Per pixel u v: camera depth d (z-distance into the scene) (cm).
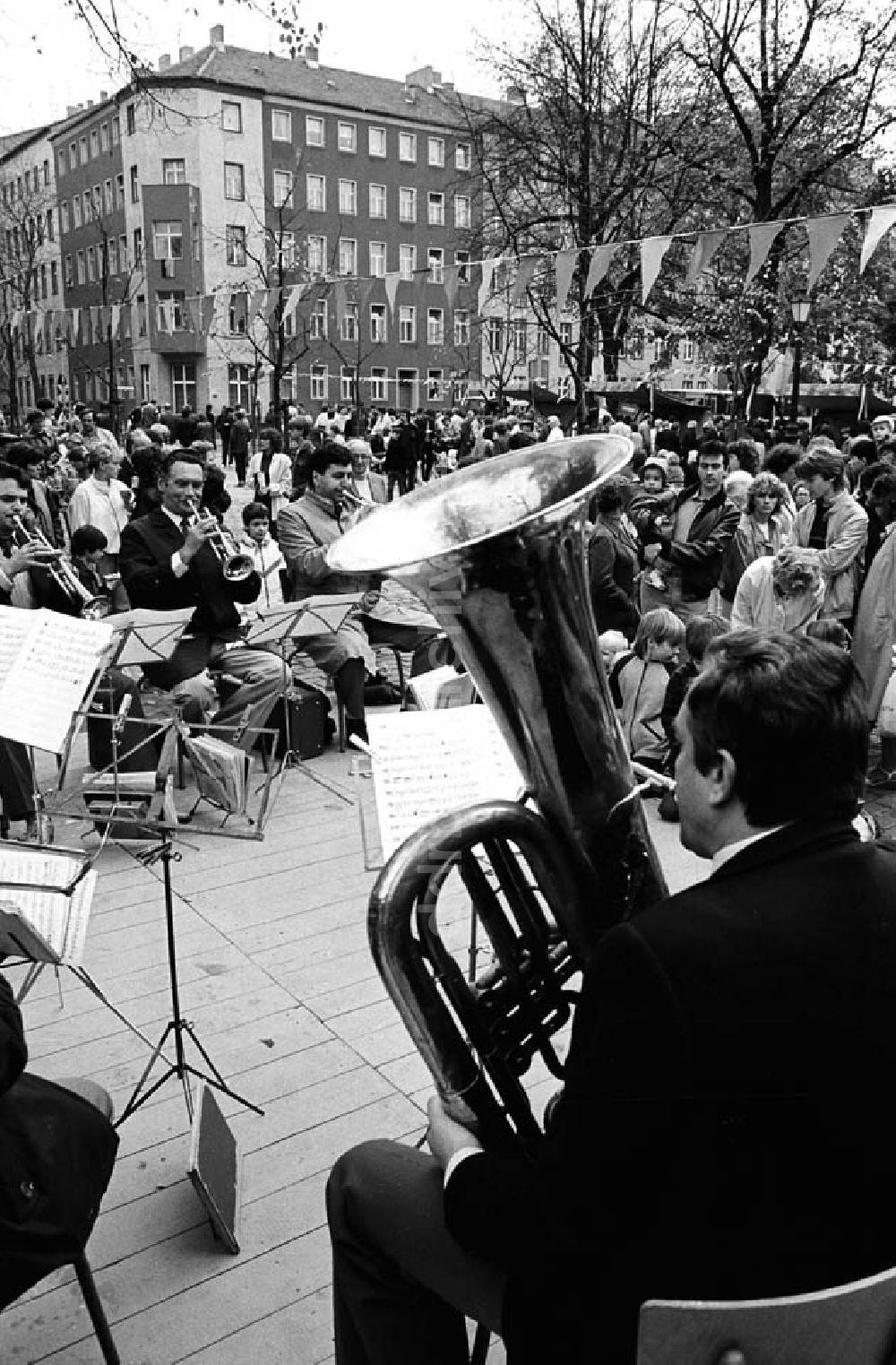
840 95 1669
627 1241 107
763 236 641
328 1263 222
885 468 624
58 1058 287
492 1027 142
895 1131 105
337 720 574
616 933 109
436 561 135
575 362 1878
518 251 1931
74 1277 217
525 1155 136
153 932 357
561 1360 118
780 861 114
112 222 3978
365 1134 261
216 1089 275
